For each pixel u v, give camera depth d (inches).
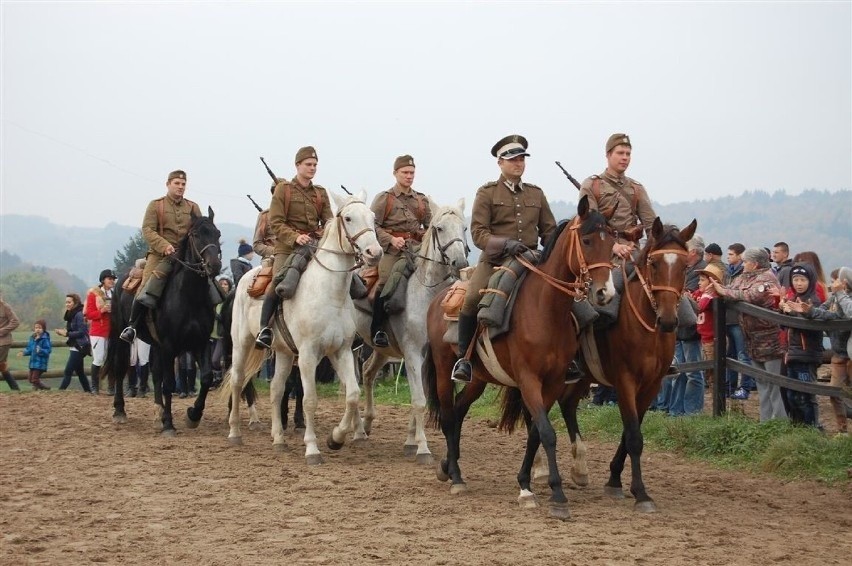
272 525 302.5
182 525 303.9
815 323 421.7
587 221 304.3
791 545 280.8
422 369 380.8
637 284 327.3
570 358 322.3
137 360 695.1
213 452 442.6
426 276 422.3
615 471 348.5
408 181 460.1
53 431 510.6
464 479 382.6
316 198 449.7
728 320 515.8
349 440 478.9
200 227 489.7
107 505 332.8
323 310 414.0
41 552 274.2
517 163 350.0
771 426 427.2
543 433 310.2
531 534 289.0
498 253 329.7
